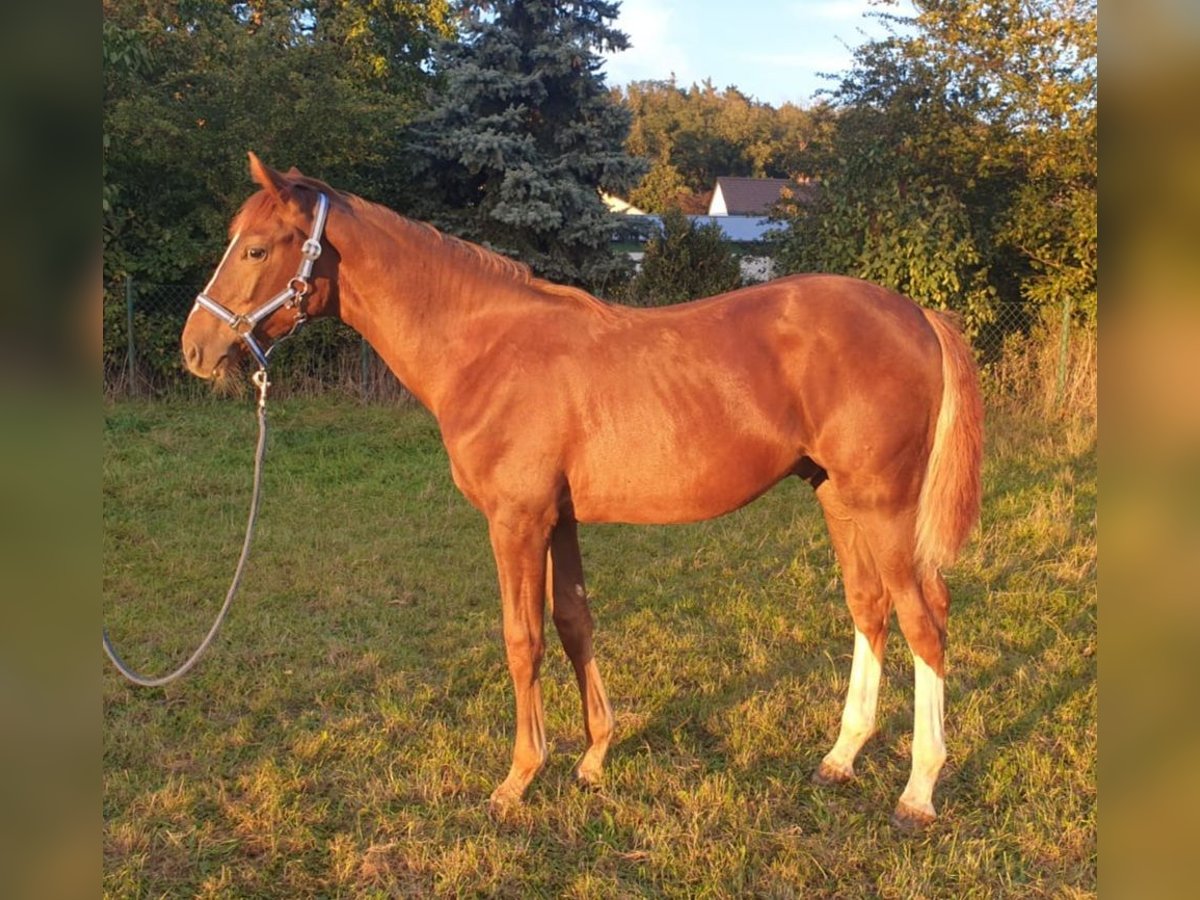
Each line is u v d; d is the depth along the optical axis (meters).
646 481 2.77
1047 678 3.74
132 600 4.64
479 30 11.18
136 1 10.90
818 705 3.52
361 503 6.42
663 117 47.75
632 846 2.75
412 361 2.93
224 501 6.32
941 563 2.82
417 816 2.87
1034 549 5.40
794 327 2.76
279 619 4.45
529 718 2.93
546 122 11.67
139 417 8.41
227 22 11.10
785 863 2.62
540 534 2.82
